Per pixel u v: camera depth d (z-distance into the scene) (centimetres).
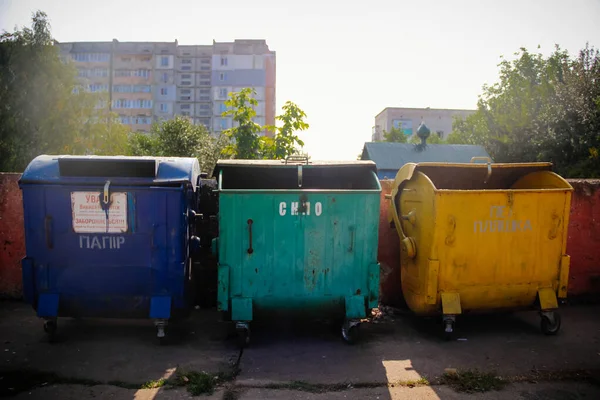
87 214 450
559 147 1530
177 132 2830
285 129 1060
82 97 2409
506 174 579
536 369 411
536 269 491
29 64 2247
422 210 492
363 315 463
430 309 488
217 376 389
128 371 397
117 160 454
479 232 478
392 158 1448
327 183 578
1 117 2058
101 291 455
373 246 470
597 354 447
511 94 2227
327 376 393
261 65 6838
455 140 3062
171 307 459
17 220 594
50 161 466
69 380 376
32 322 520
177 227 456
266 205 460
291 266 463
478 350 457
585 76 1537
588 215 631
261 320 489
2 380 373
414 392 367
